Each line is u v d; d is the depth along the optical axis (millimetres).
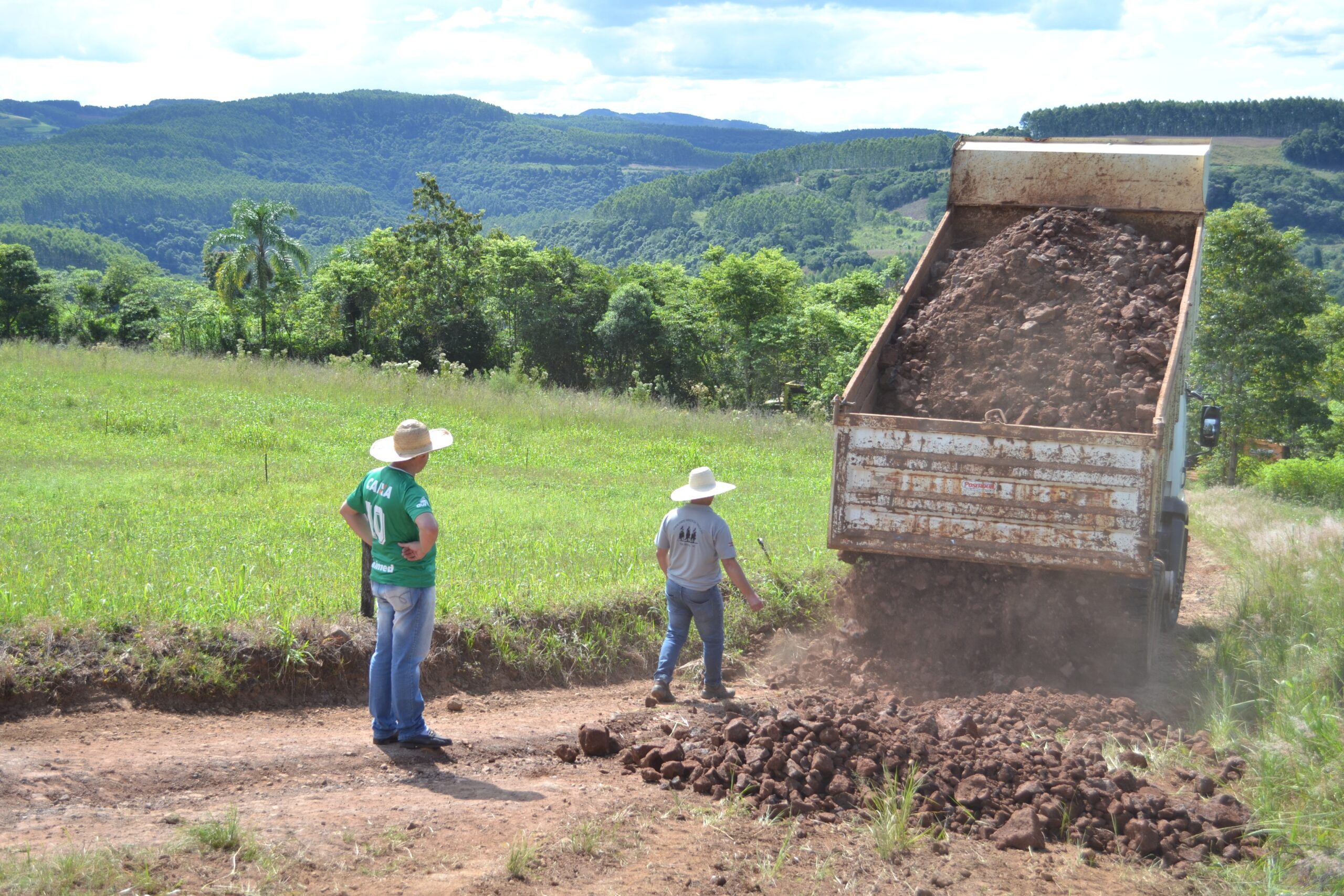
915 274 8492
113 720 5625
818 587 9117
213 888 3670
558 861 4191
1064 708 6406
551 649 7391
